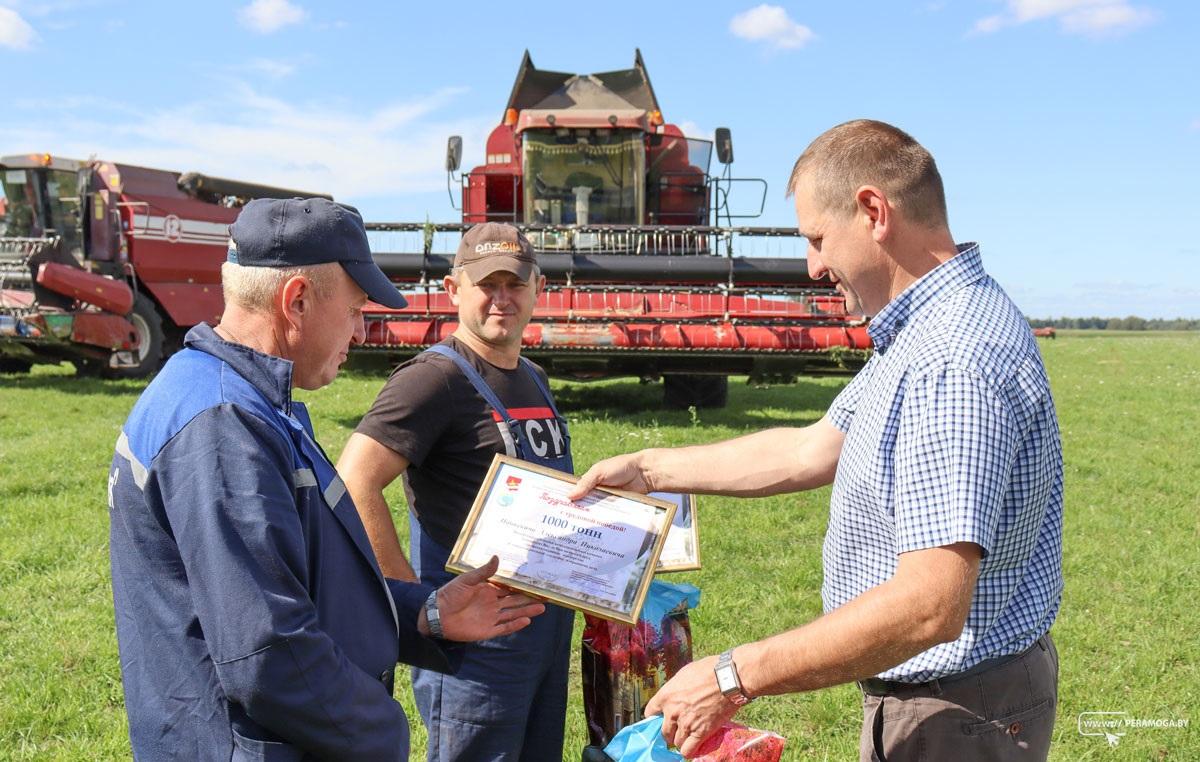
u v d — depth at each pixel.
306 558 1.78
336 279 1.96
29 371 17.19
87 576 5.60
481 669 2.70
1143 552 6.47
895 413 1.96
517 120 12.01
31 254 14.66
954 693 2.05
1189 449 10.16
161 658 1.75
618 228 9.95
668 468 2.75
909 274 2.06
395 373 2.88
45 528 6.50
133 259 16.09
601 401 12.98
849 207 2.07
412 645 2.25
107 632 4.83
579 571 2.30
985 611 1.98
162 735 1.75
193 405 1.75
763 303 10.08
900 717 2.12
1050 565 2.09
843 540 2.13
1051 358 23.25
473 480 2.84
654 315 9.89
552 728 2.94
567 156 11.50
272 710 1.66
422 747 3.85
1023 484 1.90
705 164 12.65
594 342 9.81
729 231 9.84
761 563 6.09
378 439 2.73
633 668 2.82
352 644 1.91
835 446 2.65
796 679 1.88
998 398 1.82
